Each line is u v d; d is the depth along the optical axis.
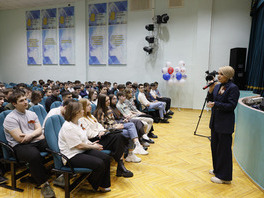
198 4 6.73
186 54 7.10
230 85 2.20
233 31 6.63
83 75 8.40
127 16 7.61
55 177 2.43
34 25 9.06
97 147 2.12
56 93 3.89
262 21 5.40
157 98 6.14
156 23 7.28
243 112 2.80
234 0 6.53
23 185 2.25
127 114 3.66
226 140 2.27
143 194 2.13
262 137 2.21
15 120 2.12
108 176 2.11
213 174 2.58
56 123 2.11
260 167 2.25
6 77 10.07
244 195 2.15
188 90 7.17
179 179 2.45
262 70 5.20
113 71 8.05
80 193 2.13
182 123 5.23
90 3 7.99
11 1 8.34
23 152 2.01
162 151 3.33
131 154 2.92
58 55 8.80
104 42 8.00
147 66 7.57
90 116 2.55
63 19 8.46
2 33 9.80
